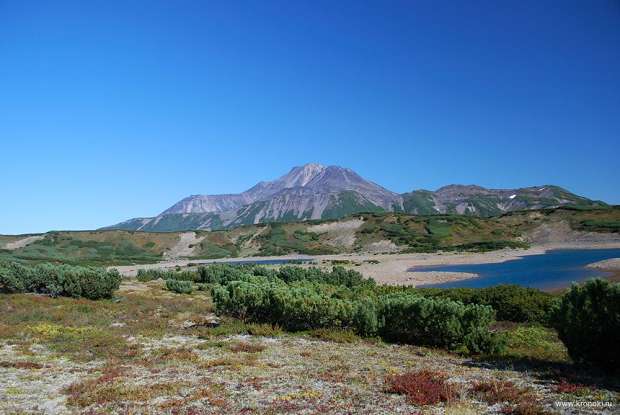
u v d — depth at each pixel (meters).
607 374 14.29
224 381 13.65
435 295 31.19
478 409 10.62
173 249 191.75
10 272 40.09
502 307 26.80
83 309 31.25
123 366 16.05
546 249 134.25
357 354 18.16
